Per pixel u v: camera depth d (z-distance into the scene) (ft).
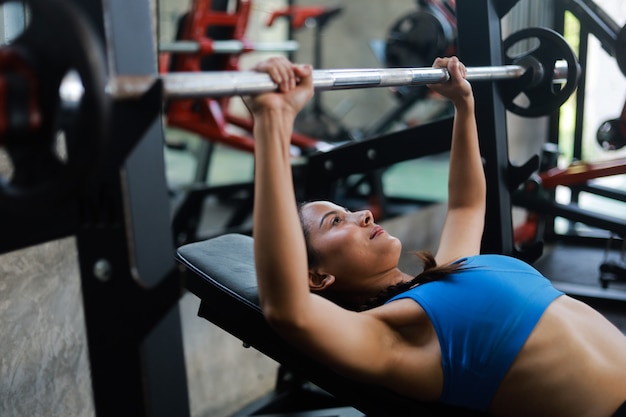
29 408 6.20
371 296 5.07
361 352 4.05
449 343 4.30
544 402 4.29
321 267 5.05
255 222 3.66
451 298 4.40
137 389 3.34
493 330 4.30
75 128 2.67
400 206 14.53
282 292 3.65
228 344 8.26
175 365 3.48
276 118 3.59
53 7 2.59
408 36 16.03
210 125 13.43
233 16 13.65
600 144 8.43
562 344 4.35
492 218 6.79
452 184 5.65
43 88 2.66
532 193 10.21
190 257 5.69
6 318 5.90
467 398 4.36
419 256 4.75
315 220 5.13
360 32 24.36
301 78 3.72
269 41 24.66
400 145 7.39
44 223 3.32
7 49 2.62
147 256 3.32
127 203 3.19
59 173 2.75
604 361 4.43
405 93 17.19
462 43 6.78
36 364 6.22
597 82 18.30
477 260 4.75
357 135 19.72
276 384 8.44
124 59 3.24
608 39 8.28
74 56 2.60
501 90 6.82
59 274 6.34
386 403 4.70
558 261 12.12
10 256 5.89
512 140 13.78
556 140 12.05
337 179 7.79
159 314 3.22
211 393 8.03
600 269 9.93
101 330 3.36
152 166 3.32
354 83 4.28
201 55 13.16
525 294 4.50
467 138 5.59
